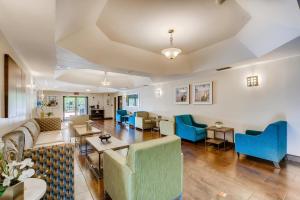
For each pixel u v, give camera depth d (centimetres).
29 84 429
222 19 267
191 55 439
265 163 322
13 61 228
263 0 197
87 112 1231
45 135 399
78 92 1198
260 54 316
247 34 296
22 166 107
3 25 171
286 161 332
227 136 462
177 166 194
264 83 382
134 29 302
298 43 263
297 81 332
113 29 301
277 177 264
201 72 488
